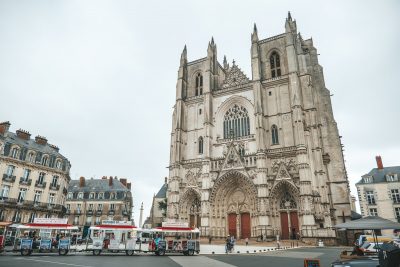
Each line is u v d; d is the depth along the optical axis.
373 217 19.03
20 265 22.72
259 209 56.50
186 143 75.50
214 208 63.19
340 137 72.56
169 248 36.88
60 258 29.86
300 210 53.69
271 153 61.03
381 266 12.15
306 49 71.06
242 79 74.19
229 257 33.06
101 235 36.94
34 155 62.50
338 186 59.47
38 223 36.25
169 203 68.25
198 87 80.81
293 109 60.34
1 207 54.59
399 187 69.25
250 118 68.06
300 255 33.16
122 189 94.75
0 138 55.84
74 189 97.69
